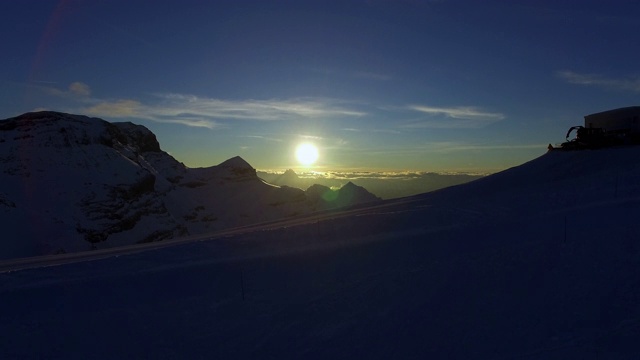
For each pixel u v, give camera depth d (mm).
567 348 10711
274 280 16953
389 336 12320
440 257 18016
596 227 19062
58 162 172750
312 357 11719
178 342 12750
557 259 15695
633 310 11945
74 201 156750
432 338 11977
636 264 14414
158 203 184000
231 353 12156
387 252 19328
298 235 23406
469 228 21891
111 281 16984
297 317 13828
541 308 12719
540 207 26969
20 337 13008
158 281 17000
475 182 50688
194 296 15812
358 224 25172
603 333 11125
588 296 12945
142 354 12227
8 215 135500
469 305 13430
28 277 18359
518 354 10766
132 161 199125
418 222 25125
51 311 14828
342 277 16875
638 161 40875
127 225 160500
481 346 11344
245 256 19672
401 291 14875
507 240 19172
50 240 132500
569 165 45188
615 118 50375
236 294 15836
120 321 13852
